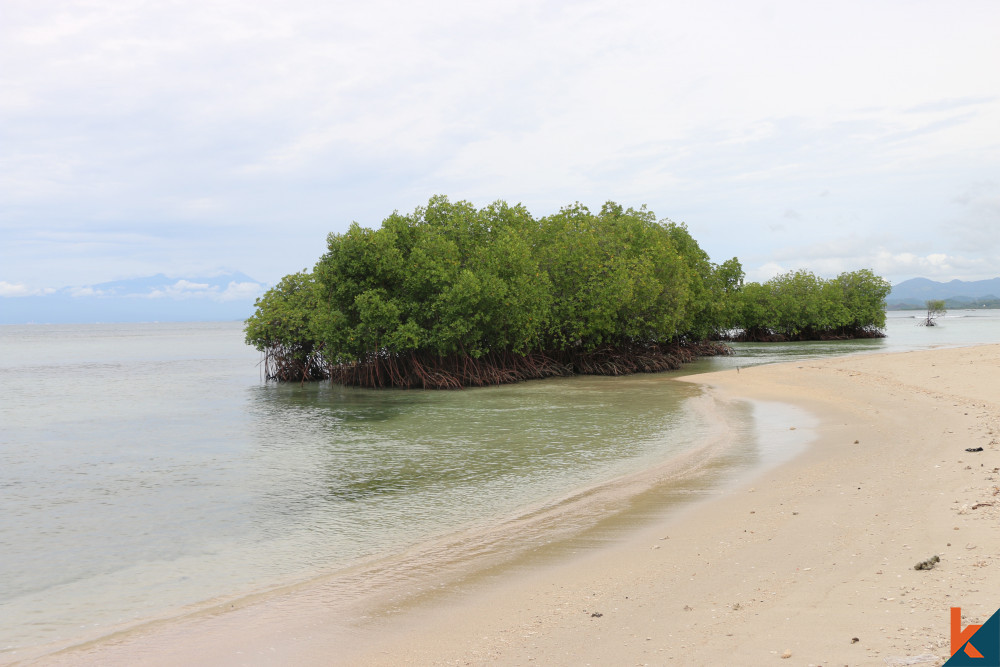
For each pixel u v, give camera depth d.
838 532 9.81
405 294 41.78
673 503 13.48
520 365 46.44
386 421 28.39
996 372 31.16
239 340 141.75
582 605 8.05
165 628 8.48
